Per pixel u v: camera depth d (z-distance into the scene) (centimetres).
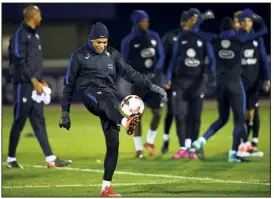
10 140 2681
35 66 2612
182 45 2834
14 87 2652
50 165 2683
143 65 2898
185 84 2848
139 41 2892
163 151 3042
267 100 5175
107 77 2061
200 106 2872
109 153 2038
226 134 3653
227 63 2756
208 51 2812
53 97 5209
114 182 2383
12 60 2619
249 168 2662
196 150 2780
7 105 5078
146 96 2931
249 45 2847
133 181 2402
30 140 3481
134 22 2911
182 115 2892
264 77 2897
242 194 2173
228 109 2803
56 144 3378
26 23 2605
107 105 1989
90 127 4016
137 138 2942
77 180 2431
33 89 2627
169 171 2602
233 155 2812
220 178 2456
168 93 2973
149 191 2216
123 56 2912
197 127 2884
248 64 2862
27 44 2589
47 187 2303
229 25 2778
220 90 2778
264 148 3195
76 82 2088
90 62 2052
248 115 2978
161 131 3812
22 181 2419
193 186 2308
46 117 4491
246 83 2881
